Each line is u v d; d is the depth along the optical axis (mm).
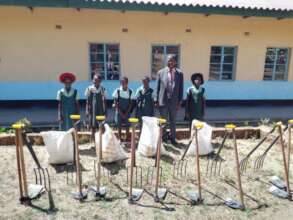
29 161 4488
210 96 10125
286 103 10617
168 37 9477
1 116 7969
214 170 4344
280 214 3279
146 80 5223
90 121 5188
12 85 9070
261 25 9859
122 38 9258
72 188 3701
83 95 9414
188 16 9391
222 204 3438
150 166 4402
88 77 9398
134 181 3902
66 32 8945
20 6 7852
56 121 7516
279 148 5383
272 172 4348
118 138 5418
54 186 3740
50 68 9148
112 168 4309
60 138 4316
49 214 3145
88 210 3236
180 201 3471
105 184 3811
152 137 4758
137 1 7863
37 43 8891
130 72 9586
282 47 10242
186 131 5832
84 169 4254
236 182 3988
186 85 9930
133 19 9164
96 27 9047
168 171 4254
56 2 7551
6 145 5215
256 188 3844
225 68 10188
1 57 8812
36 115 8125
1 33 8641
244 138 6016
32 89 9203
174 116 5285
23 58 8938
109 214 3178
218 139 5812
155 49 9617
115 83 9484
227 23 9656
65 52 9094
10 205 3291
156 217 3143
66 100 4949
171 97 5141
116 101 5312
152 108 5367
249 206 3416
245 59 10078
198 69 9898
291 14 8742
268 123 7223
